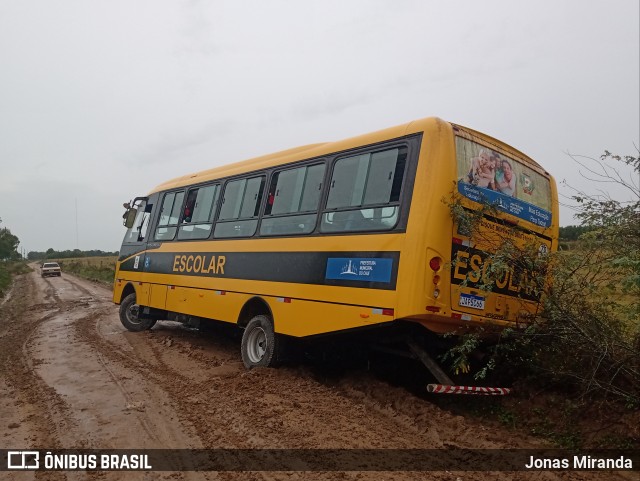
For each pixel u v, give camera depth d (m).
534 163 6.70
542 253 5.83
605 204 5.04
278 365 7.54
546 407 5.59
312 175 7.19
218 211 9.21
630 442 4.74
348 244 6.19
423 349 5.80
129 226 12.65
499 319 5.78
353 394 6.48
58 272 49.69
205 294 9.05
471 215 5.46
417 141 5.70
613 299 5.38
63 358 9.06
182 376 7.55
